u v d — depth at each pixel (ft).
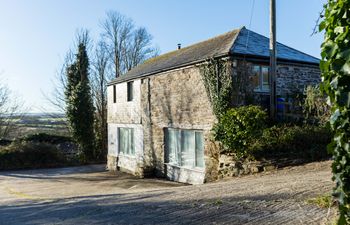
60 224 20.39
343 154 8.54
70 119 92.99
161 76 56.08
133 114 65.72
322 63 8.83
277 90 45.85
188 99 49.16
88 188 51.19
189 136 49.85
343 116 8.26
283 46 52.85
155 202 24.93
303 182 25.50
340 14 8.48
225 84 42.57
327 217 15.39
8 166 81.41
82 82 94.58
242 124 37.63
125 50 125.90
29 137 96.99
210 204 21.75
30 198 39.86
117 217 20.90
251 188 26.18
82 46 98.22
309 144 37.22
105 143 100.01
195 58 47.55
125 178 60.54
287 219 16.62
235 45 44.50
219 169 41.32
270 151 36.81
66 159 89.71
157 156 57.72
